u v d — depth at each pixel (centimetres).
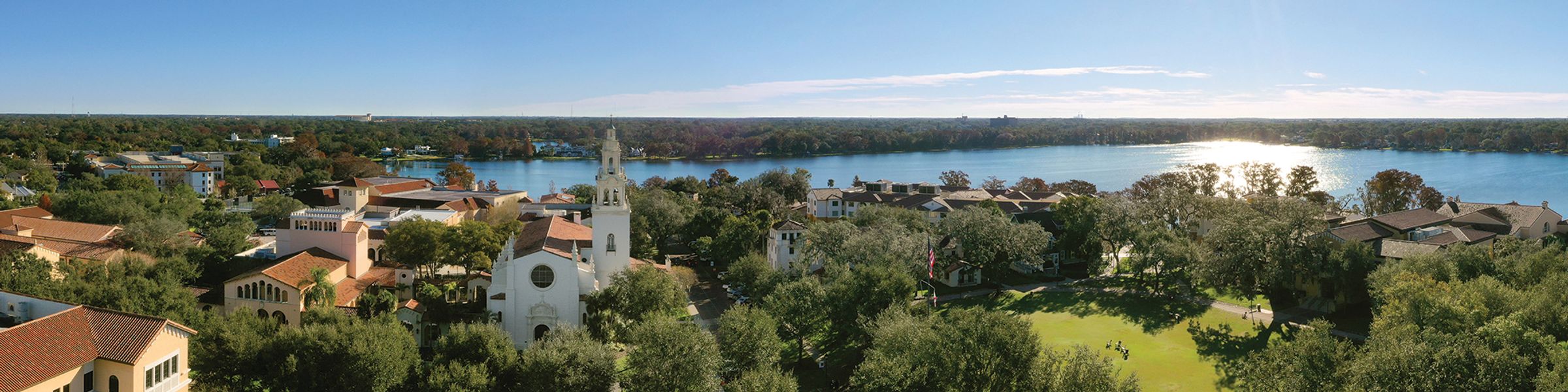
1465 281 10262
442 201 19400
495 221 17025
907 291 10550
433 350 10244
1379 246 13162
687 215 18438
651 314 9606
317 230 12269
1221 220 14350
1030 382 7250
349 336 7769
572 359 7631
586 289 10725
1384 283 10181
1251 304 11969
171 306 9056
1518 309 7906
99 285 9038
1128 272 14838
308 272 11019
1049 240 14625
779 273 11788
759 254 14312
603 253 11625
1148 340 10862
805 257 13150
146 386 6762
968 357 7400
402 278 12150
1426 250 12538
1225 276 11731
